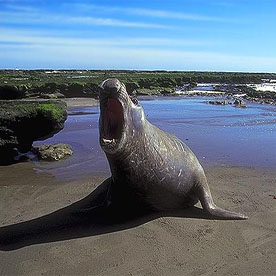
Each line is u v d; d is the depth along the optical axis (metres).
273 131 9.12
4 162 6.02
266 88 30.11
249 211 3.95
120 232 3.47
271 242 3.29
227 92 25.67
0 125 5.88
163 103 17.30
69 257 3.06
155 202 3.74
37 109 6.05
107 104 3.31
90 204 4.20
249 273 2.81
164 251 3.13
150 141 3.54
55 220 3.79
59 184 4.95
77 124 9.90
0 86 8.96
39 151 6.39
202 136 8.33
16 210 4.09
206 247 3.19
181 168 3.71
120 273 2.83
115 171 3.56
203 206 3.83
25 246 3.26
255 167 5.66
